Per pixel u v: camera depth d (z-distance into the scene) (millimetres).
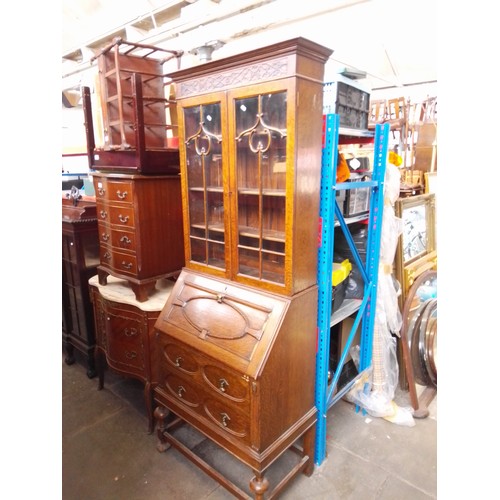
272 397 1406
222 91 1434
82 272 2359
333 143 1452
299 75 1241
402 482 1661
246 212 1542
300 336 1505
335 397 1818
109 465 1774
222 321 1524
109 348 2105
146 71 1975
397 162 2080
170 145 2209
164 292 2078
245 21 2387
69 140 4887
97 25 2832
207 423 1581
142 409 2176
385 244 2014
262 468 1394
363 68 3268
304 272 1479
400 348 2322
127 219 1895
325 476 1695
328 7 2232
